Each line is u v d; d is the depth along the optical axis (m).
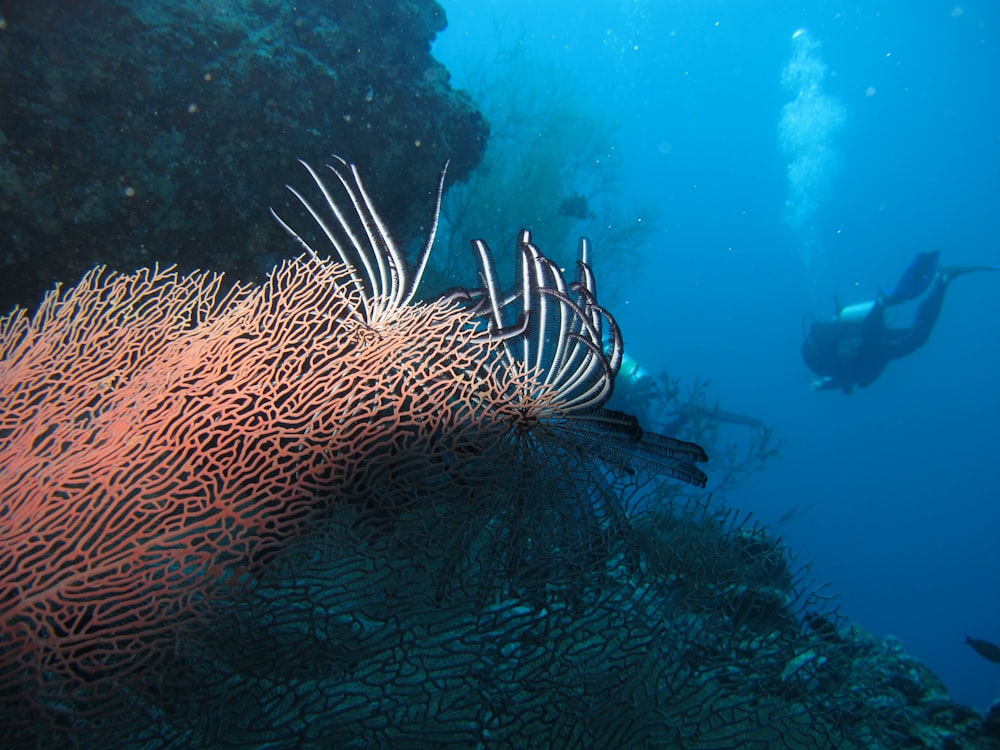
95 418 2.19
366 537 2.17
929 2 43.03
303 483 2.03
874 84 54.09
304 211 5.41
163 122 4.59
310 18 5.47
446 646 2.26
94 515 1.92
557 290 2.63
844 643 3.10
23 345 2.58
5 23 3.91
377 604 2.12
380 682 2.21
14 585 1.70
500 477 2.33
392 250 2.71
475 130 7.17
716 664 2.80
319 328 2.43
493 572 2.33
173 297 2.64
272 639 2.00
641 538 2.82
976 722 4.42
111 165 4.40
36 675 1.64
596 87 57.28
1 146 3.99
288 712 2.02
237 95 4.86
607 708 2.41
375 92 5.99
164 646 1.85
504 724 2.19
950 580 46.84
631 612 2.64
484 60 16.03
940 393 62.41
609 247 15.70
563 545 2.49
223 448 2.02
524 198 13.38
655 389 13.23
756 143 63.62
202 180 4.80
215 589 1.88
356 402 2.26
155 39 4.48
